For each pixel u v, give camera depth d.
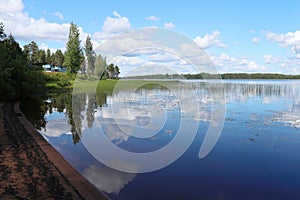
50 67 64.56
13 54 28.39
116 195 5.55
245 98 26.80
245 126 12.53
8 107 18.42
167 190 5.84
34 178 5.96
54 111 18.09
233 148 9.02
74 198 5.05
